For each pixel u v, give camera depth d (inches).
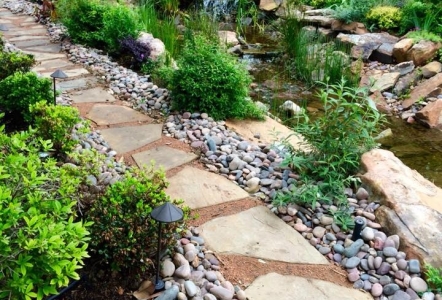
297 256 99.8
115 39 238.8
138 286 85.7
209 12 397.7
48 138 123.5
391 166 124.8
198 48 176.9
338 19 324.5
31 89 143.8
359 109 133.0
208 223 108.3
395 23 311.3
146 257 86.0
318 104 230.2
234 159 133.6
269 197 120.7
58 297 80.8
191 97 167.5
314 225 110.6
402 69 261.0
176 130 156.6
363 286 93.0
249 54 303.4
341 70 260.4
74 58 230.5
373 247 102.3
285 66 285.4
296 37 302.7
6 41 254.8
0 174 68.7
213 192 121.6
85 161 110.2
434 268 95.0
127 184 91.3
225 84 167.6
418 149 188.7
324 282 93.1
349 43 294.4
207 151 141.8
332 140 125.8
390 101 240.4
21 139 88.4
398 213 108.7
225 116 170.9
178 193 119.9
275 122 178.1
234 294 86.7
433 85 238.7
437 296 90.0
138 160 135.6
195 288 84.9
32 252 62.7
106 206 87.5
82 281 84.5
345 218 110.0
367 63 278.8
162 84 198.1
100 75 209.6
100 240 83.6
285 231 107.7
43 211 71.5
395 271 95.5
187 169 132.4
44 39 267.4
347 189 122.4
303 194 114.6
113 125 159.2
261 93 244.1
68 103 175.0
